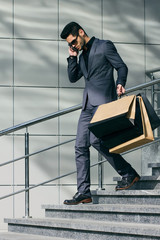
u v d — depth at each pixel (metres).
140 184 6.61
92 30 10.13
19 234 6.56
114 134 6.13
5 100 9.80
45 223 6.25
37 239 5.97
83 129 6.57
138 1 10.30
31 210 9.73
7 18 9.90
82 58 6.58
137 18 10.30
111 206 5.96
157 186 6.39
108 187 9.94
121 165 6.42
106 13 10.20
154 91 10.18
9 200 9.69
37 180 9.77
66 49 10.04
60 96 9.98
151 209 5.47
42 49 9.96
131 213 5.75
